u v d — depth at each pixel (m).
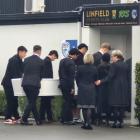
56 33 17.45
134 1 16.98
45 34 17.66
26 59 15.22
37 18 17.66
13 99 15.91
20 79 15.40
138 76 15.30
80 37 16.89
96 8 16.23
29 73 15.09
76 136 13.47
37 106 16.41
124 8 15.73
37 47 15.33
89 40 16.62
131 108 15.59
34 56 15.26
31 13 18.70
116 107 14.92
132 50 15.57
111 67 14.82
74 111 16.16
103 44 15.55
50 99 15.91
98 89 15.18
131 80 15.60
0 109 17.42
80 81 14.69
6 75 15.87
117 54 14.98
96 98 15.23
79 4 19.77
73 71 15.21
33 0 20.19
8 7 21.03
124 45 17.59
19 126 15.16
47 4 20.33
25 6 20.36
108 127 15.11
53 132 14.08
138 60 15.49
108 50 15.57
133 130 14.63
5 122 15.76
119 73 14.88
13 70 15.73
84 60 14.77
